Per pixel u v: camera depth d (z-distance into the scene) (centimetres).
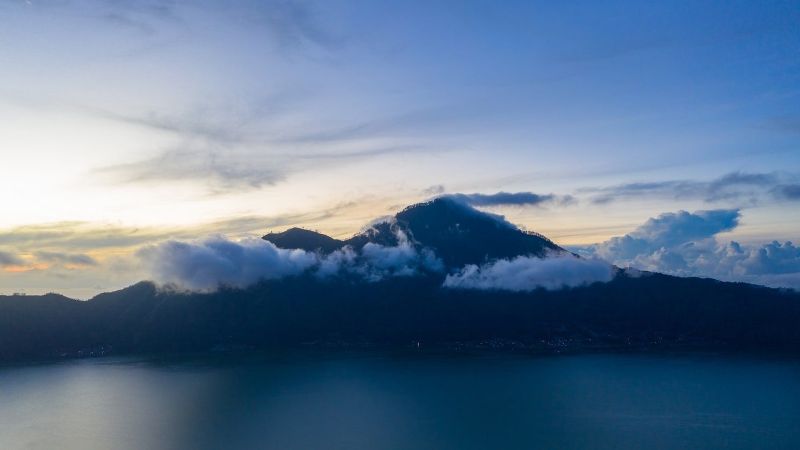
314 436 18300
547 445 17225
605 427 19050
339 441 17725
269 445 17462
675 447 17100
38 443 18088
